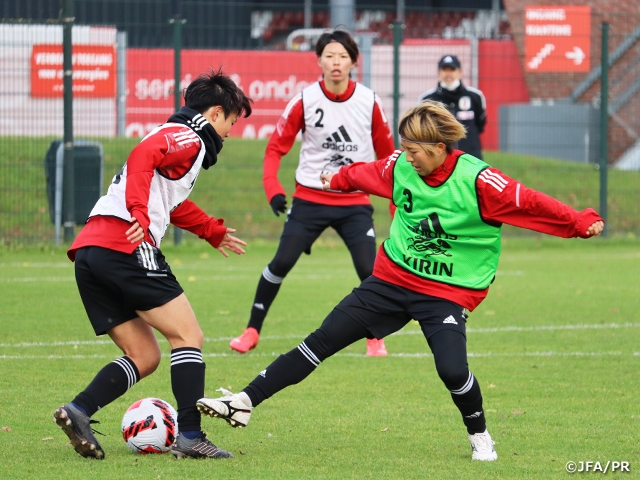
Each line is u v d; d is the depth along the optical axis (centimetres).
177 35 5803
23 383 2450
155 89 5959
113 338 1838
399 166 1830
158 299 1766
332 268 5297
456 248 1789
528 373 2669
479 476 1669
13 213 5759
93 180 5784
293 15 11381
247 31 7481
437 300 1792
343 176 1916
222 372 2655
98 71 5794
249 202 6431
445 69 4169
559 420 2134
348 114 3041
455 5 11100
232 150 6562
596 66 7144
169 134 1752
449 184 1759
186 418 1769
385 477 1658
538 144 6744
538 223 1728
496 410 2231
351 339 1823
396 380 2586
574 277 4931
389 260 1827
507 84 6800
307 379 2591
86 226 1812
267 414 2186
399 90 6031
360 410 2230
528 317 3684
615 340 3197
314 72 6525
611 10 8256
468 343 3144
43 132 5788
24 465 1712
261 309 3005
